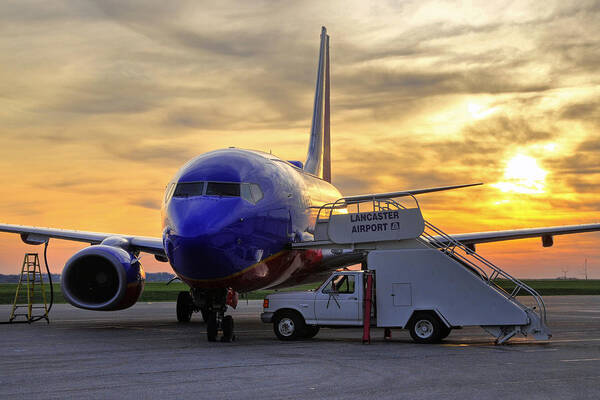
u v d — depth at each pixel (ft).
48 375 31.73
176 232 46.60
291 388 27.99
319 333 58.39
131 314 90.33
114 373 32.30
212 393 26.89
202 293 52.06
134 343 47.57
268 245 51.55
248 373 32.19
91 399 25.72
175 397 26.08
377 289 49.16
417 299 48.29
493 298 46.91
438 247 52.29
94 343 47.55
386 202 53.21
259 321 74.90
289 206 55.52
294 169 63.31
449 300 47.67
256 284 52.95
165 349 43.34
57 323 70.38
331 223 53.21
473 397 25.95
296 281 64.95
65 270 59.31
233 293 49.14
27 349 43.55
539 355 39.70
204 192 49.49
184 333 56.80
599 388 27.96
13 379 30.55
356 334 57.26
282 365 35.09
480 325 46.96
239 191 49.90
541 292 204.23
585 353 40.83
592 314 89.56
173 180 53.01
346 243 52.49
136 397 26.11
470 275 47.55
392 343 47.67
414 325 48.19
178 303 70.49
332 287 49.78
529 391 27.25
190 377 30.99
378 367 34.27
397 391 27.27
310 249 57.52
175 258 47.03
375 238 51.67
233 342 48.42
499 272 48.96
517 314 46.42
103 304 59.26
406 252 48.85
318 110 95.35
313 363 35.88
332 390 27.50
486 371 32.86
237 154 54.08
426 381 29.78
